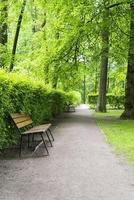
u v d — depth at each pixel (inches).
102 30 898.7
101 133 621.0
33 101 573.9
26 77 549.3
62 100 1182.9
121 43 995.9
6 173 319.3
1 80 394.9
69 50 957.8
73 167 343.3
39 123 636.7
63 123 824.9
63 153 418.0
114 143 498.0
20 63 1053.8
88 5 895.1
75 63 991.0
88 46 981.2
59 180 295.0
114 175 312.3
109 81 2345.0
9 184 283.0
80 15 911.0
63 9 923.4
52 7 956.0
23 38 1307.8
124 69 1370.6
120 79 1867.6
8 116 425.7
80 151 432.1
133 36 904.9
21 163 361.7
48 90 770.2
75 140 529.7
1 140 391.5
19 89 476.7
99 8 886.4
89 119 954.1
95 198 247.6
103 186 277.6
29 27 1304.1
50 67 1001.5
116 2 920.9
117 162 366.9
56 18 981.8
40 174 315.3
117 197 250.1
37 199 245.3
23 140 512.7
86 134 606.9
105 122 848.9
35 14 1198.3
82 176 308.3
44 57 991.0
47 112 772.6
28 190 266.7
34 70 1026.1
